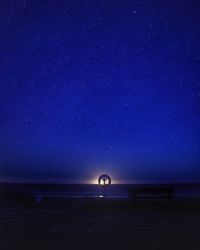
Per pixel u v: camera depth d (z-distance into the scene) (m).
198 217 17.23
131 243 10.69
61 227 13.85
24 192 24.78
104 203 22.06
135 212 19.38
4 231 12.84
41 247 10.08
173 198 24.91
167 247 10.14
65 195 27.25
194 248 10.02
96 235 12.07
